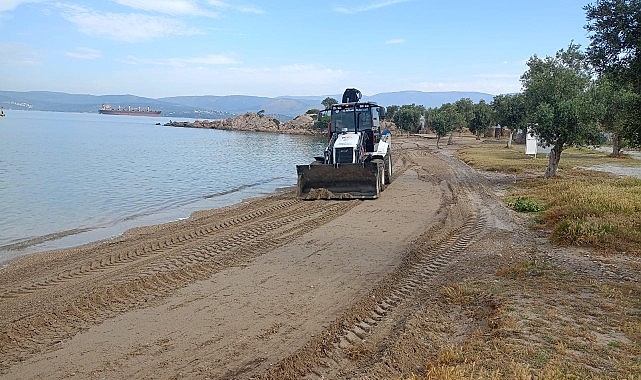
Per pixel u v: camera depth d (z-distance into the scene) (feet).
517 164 90.84
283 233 38.11
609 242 31.86
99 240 39.11
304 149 158.71
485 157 107.86
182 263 30.22
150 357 17.90
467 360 16.12
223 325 20.70
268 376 16.46
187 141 196.75
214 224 42.98
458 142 188.03
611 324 19.16
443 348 17.51
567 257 29.81
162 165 98.43
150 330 20.26
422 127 277.03
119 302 23.66
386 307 22.80
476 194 57.67
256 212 48.19
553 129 64.49
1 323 21.34
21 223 45.27
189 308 22.67
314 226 40.40
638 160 105.09
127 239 38.24
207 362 17.51
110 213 50.75
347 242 34.96
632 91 36.45
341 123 61.31
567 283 24.44
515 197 53.78
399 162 102.53
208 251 33.04
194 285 25.96
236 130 347.77
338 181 55.06
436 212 46.24
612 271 26.76
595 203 41.37
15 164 90.33
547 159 102.47
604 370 15.28
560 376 14.64
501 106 137.18
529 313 20.29
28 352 18.51
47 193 61.11
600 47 35.65
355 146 56.18
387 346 18.31
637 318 19.75
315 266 29.19
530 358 16.12
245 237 37.01
